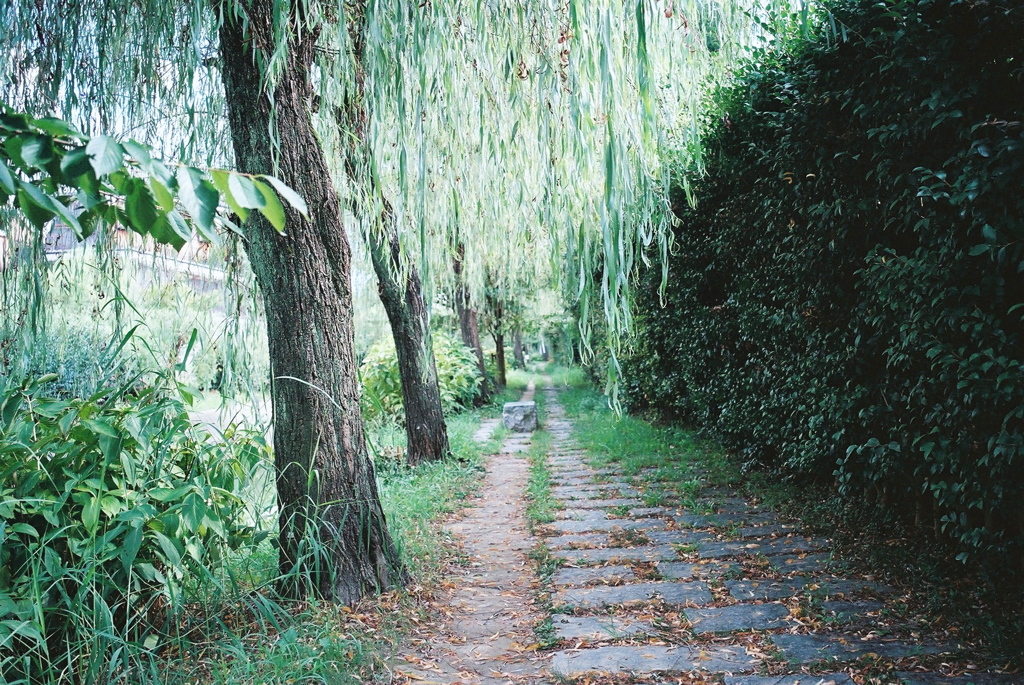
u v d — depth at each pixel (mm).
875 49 4195
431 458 8211
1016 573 3430
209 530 3422
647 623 3424
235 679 2602
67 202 1742
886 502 4770
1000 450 3146
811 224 5004
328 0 3633
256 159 3508
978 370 3398
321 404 3652
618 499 6301
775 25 4461
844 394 4832
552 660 3047
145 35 3684
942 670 2779
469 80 3537
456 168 3824
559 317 16625
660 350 10062
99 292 4020
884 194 4328
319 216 3676
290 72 3568
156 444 3219
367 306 8672
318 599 3533
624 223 2947
